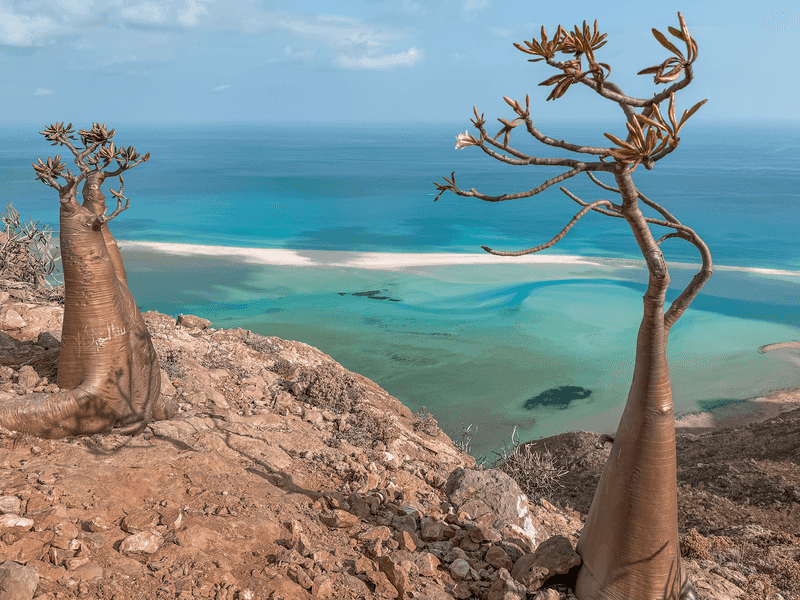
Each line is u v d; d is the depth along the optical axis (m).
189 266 65.25
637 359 4.77
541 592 5.05
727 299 55.03
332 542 5.42
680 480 17.97
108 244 6.85
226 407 8.34
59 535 4.18
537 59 3.42
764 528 10.97
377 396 11.52
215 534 4.82
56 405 5.68
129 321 6.32
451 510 6.72
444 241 85.81
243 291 56.16
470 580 5.34
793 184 193.75
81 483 4.97
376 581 4.78
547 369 38.53
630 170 3.89
